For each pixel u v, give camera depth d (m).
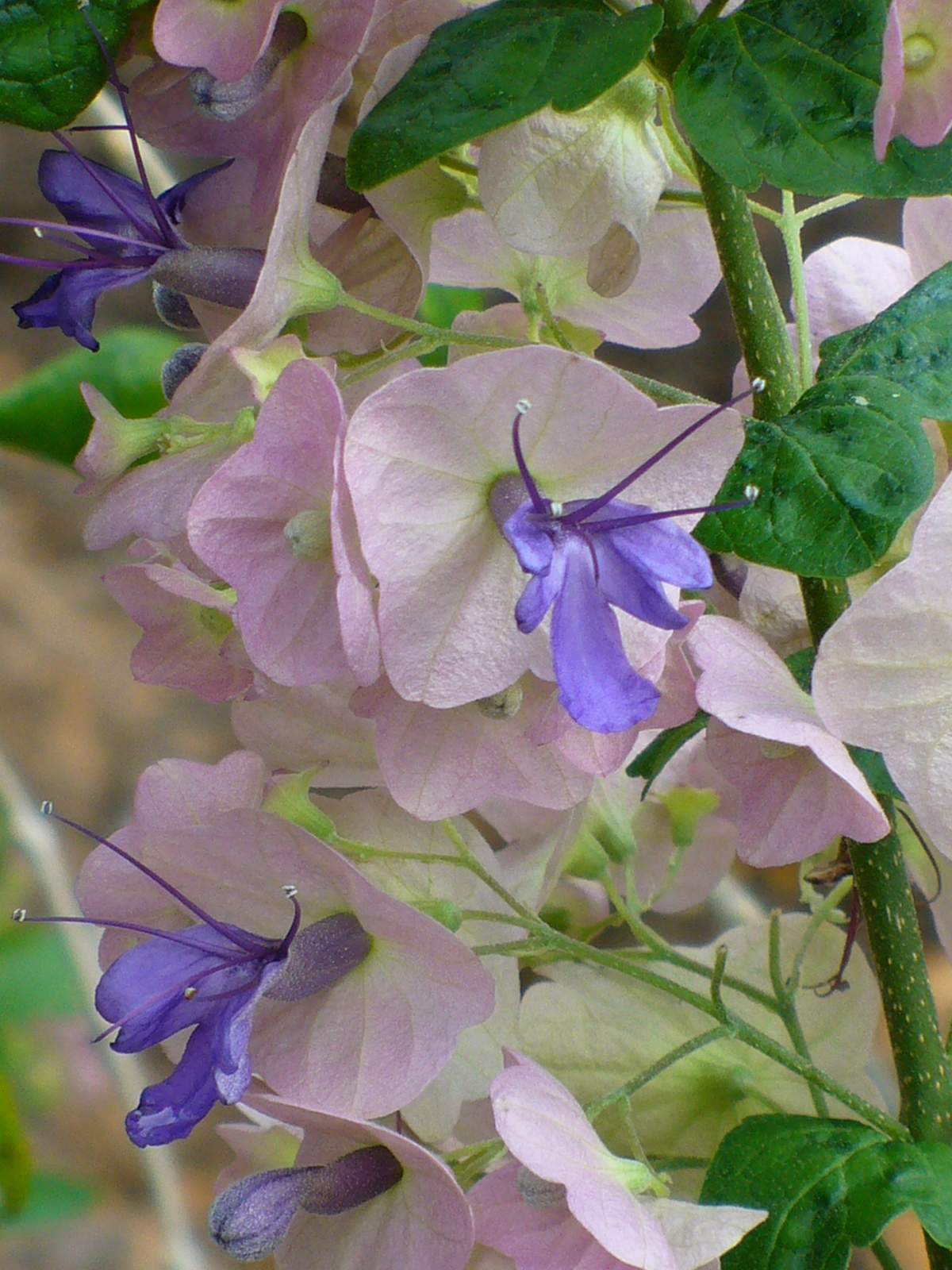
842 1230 0.18
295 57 0.18
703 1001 0.20
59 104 0.18
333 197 0.19
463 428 0.17
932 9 0.17
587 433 0.17
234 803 0.20
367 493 0.17
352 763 0.20
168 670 0.20
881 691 0.18
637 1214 0.17
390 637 0.18
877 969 0.20
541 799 0.19
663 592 0.17
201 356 0.19
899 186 0.18
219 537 0.18
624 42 0.18
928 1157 0.19
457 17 0.19
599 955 0.20
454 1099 0.20
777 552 0.18
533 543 0.17
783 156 0.18
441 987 0.19
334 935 0.19
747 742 0.19
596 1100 0.20
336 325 0.19
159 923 0.20
